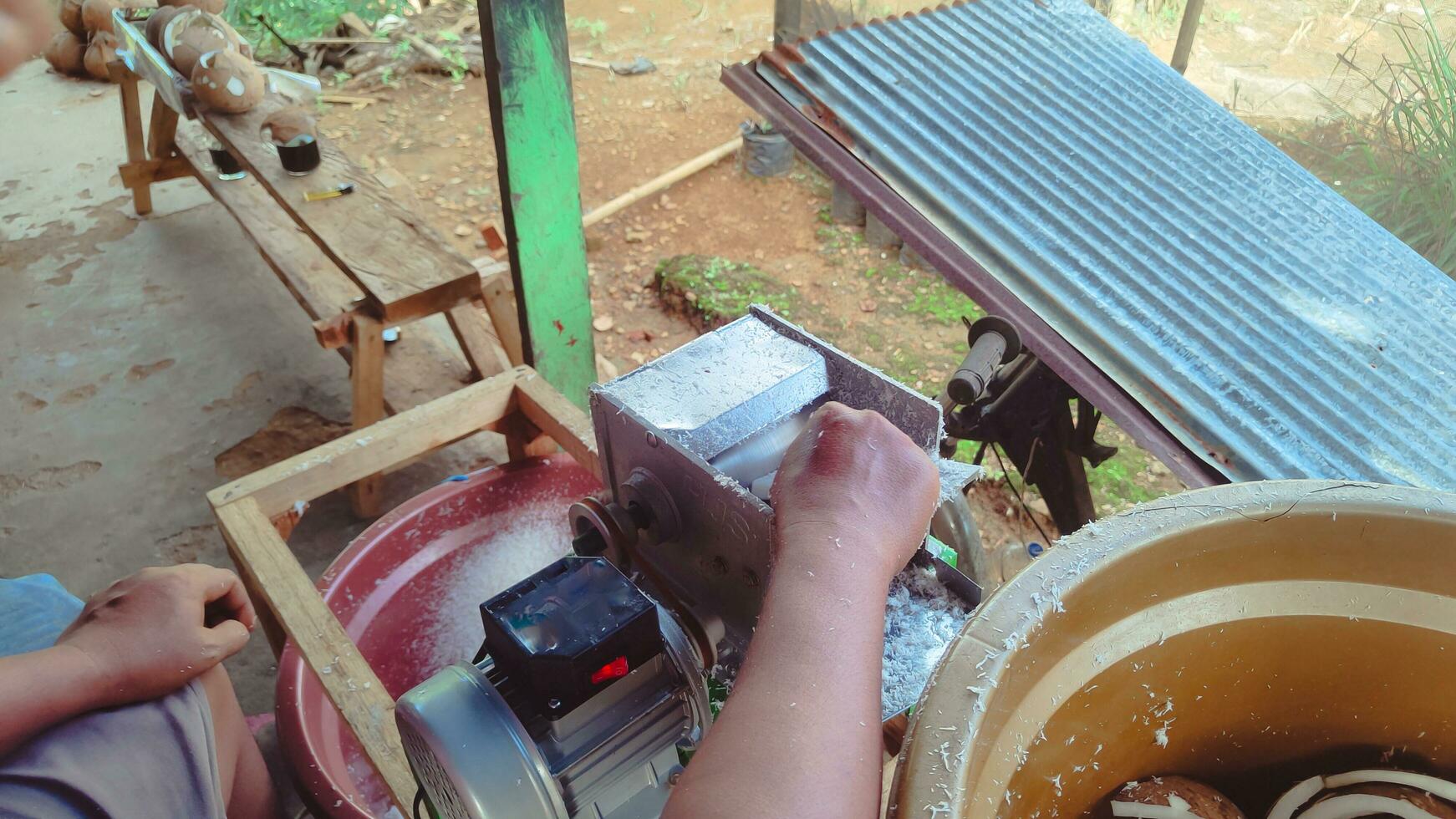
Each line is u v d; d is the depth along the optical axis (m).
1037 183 1.83
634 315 3.79
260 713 2.16
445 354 2.85
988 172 1.83
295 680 1.50
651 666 0.84
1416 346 1.58
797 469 0.67
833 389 1.04
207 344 3.22
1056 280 1.66
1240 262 1.72
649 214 4.34
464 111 5.11
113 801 1.00
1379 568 0.71
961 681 0.57
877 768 0.51
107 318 3.33
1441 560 0.70
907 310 3.76
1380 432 1.44
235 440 2.88
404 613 1.73
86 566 2.52
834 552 0.60
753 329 1.09
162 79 3.21
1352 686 0.76
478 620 1.73
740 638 0.97
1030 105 2.04
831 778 0.49
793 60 2.04
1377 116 4.12
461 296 2.43
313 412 2.98
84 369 3.13
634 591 0.83
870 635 0.57
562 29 2.06
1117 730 0.72
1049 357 1.59
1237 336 1.57
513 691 0.81
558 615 0.80
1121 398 1.53
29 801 0.94
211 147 3.46
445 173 4.62
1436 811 0.73
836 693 0.53
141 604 1.11
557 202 2.31
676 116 4.99
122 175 3.66
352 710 1.31
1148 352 1.55
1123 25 4.85
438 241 2.54
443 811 0.87
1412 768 0.77
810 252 4.09
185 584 1.15
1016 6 2.39
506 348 2.70
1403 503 0.70
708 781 0.49
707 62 5.45
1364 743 0.79
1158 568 0.68
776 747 0.50
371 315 2.39
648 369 1.03
